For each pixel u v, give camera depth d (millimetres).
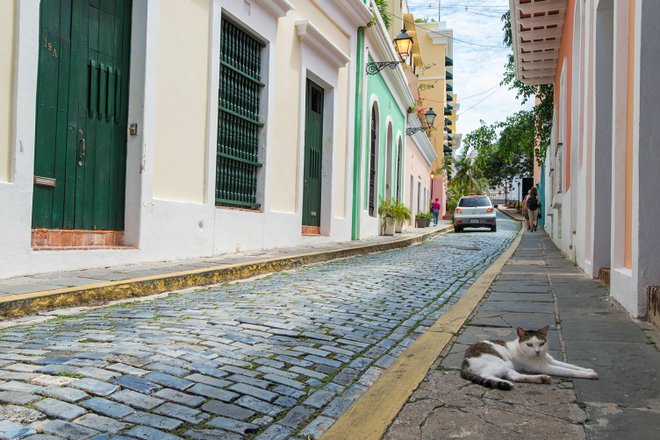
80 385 3109
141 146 7605
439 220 42250
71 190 6867
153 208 7840
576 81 11008
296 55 12078
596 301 6250
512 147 22922
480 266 10867
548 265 10422
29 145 6043
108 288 5832
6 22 5812
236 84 10078
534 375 3541
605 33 7582
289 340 4480
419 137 28875
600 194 7977
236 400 3121
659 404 3111
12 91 5891
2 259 5805
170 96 8148
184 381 3312
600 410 3043
